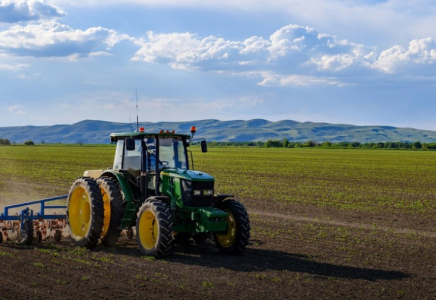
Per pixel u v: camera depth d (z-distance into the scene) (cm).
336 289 883
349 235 1423
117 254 1141
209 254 1165
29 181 3031
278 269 1020
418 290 895
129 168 1257
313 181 3262
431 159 7206
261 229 1499
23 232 1246
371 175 3909
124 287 860
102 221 1190
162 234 1080
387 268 1053
